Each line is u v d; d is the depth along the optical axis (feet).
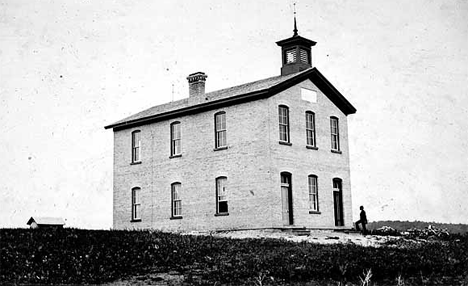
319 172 114.62
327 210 114.93
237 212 107.76
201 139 115.65
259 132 106.22
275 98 107.45
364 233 107.96
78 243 69.41
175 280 58.23
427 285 59.41
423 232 110.83
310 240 90.07
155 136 124.77
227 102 110.93
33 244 66.49
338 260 65.41
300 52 119.44
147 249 70.18
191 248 72.84
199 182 114.83
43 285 52.85
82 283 55.67
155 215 122.31
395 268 64.49
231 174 109.70
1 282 53.16
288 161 108.17
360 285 57.06
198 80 127.24
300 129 112.06
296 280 59.31
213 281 57.82
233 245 76.59
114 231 80.79
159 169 122.93
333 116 120.57
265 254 70.33
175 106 124.57
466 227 136.87
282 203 106.73
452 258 73.72
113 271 60.54
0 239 67.56
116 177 131.23
